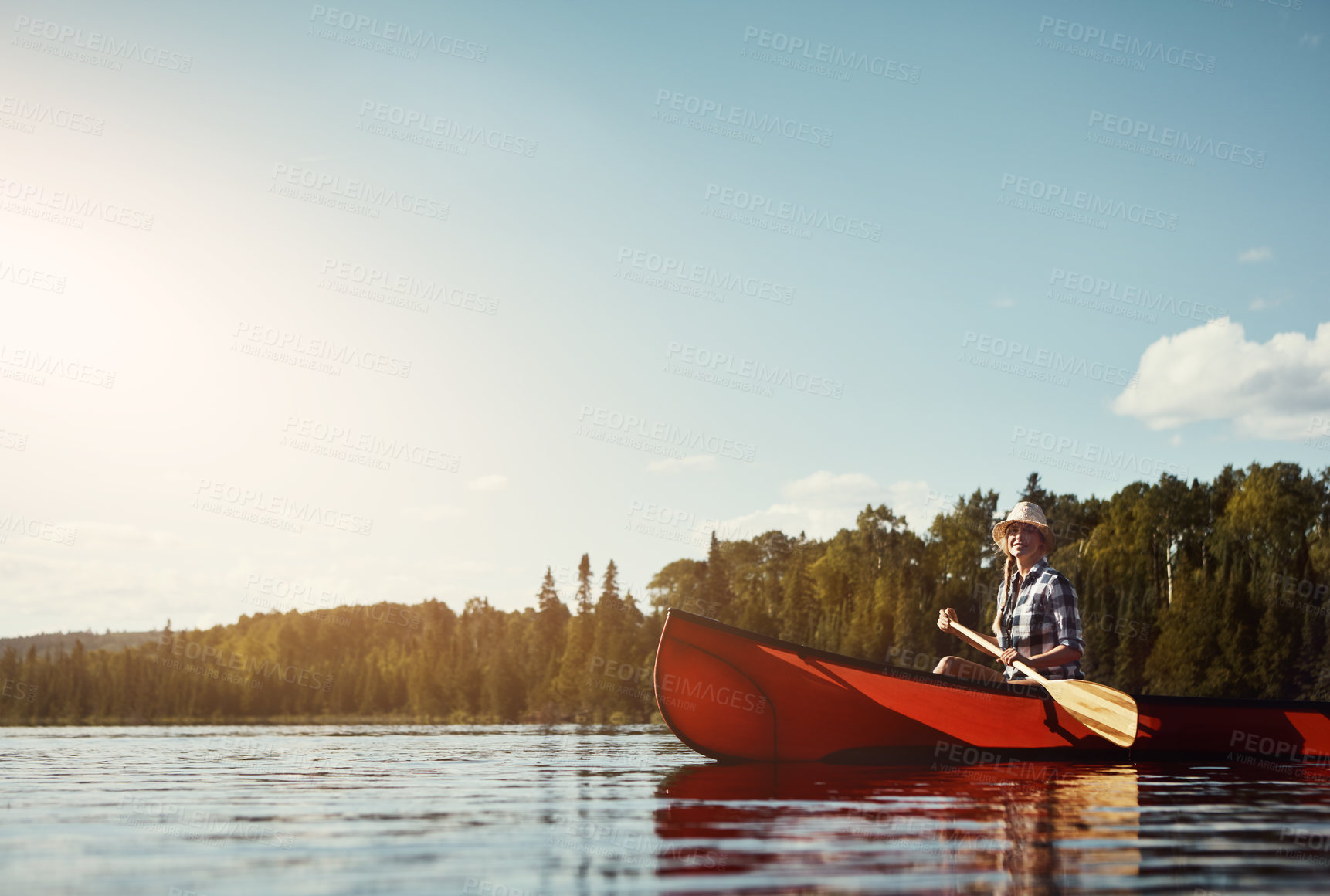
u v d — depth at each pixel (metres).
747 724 4.93
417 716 66.00
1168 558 40.09
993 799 3.16
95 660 61.47
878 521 54.94
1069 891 1.80
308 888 1.83
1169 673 34.53
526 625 68.88
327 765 5.09
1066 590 5.08
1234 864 2.06
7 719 59.12
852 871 1.97
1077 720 4.99
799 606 55.06
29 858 2.14
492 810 2.93
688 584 58.28
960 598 42.78
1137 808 2.95
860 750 4.81
